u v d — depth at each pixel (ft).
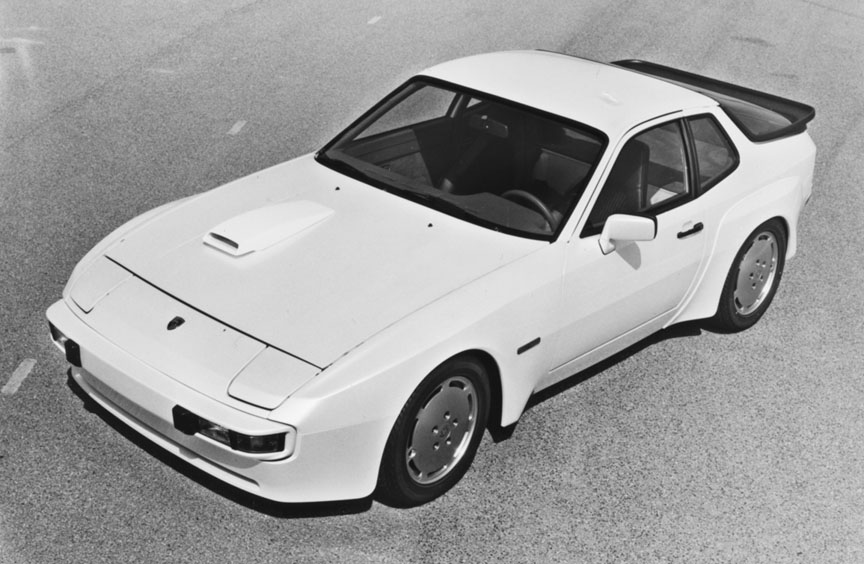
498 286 14.40
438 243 15.10
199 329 13.19
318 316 13.39
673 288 17.78
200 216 15.83
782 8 45.16
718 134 18.60
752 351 19.56
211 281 14.07
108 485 13.94
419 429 13.69
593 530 14.25
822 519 15.06
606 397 17.49
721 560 13.99
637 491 15.19
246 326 13.20
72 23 35.42
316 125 27.89
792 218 19.99
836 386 18.63
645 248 16.63
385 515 13.99
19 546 12.75
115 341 13.28
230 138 26.68
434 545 13.56
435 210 15.92
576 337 16.05
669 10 43.01
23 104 27.96
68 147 25.40
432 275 14.38
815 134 30.96
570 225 15.56
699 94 18.95
